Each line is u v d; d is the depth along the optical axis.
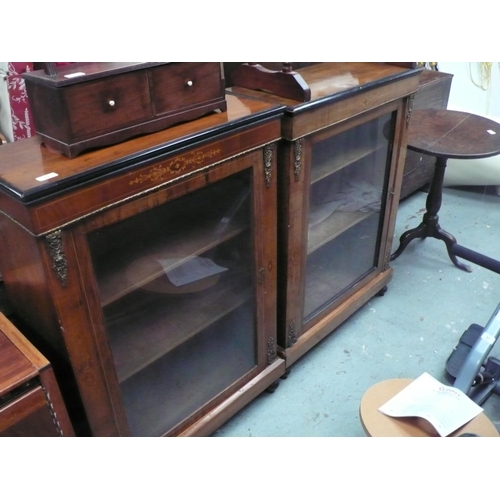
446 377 1.50
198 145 0.93
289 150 1.15
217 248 1.16
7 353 0.84
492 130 1.82
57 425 0.88
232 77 1.26
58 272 0.81
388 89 1.34
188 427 1.22
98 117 0.84
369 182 1.58
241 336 1.34
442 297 1.85
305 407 1.43
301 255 1.35
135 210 0.89
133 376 1.09
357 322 1.74
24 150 0.87
